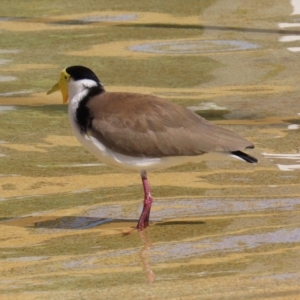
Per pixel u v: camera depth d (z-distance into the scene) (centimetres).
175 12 2452
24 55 2119
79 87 1218
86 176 1414
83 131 1199
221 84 1914
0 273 1053
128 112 1182
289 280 1016
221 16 2408
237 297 973
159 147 1166
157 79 1944
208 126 1189
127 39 2234
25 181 1391
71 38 2242
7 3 2566
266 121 1695
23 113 1755
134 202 1303
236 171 1427
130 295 984
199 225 1204
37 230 1199
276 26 2317
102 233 1186
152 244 1141
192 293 986
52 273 1053
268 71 1997
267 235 1160
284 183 1366
